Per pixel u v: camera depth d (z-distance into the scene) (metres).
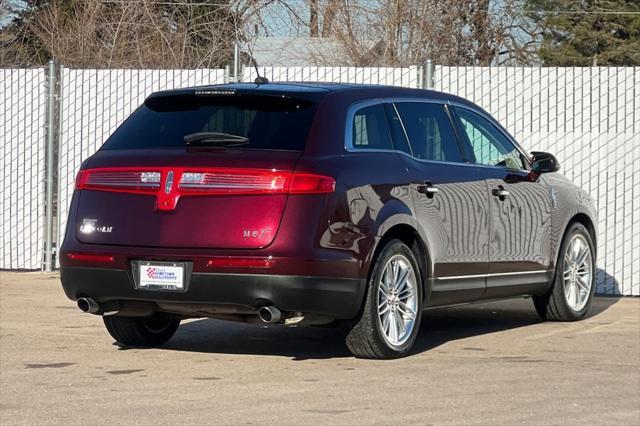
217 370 9.91
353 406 8.42
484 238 11.72
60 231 17.56
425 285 10.95
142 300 10.12
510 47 31.67
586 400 8.72
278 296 9.67
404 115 11.15
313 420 7.96
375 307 10.23
